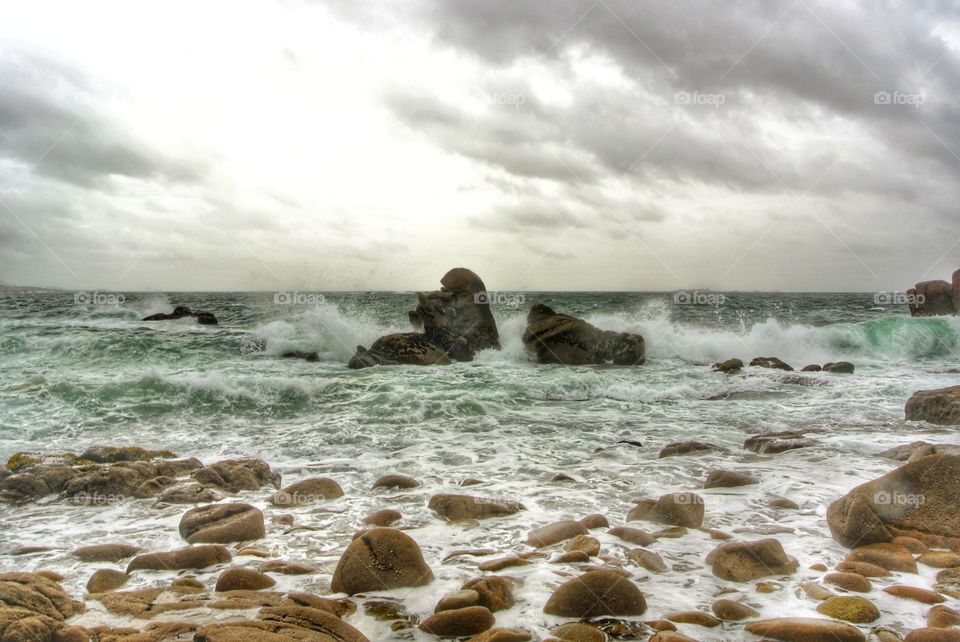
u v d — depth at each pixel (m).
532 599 4.49
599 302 51.25
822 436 10.56
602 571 4.50
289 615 3.94
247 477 7.86
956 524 5.54
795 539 5.82
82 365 17.45
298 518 6.60
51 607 4.13
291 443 10.33
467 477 8.28
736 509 6.73
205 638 3.59
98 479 7.59
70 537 6.11
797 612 4.30
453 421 12.11
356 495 7.46
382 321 25.38
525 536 5.96
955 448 8.56
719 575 4.95
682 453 9.44
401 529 6.18
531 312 23.83
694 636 3.96
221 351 20.45
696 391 15.80
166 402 13.07
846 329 23.91
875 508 5.73
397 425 11.75
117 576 4.92
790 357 23.08
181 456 9.48
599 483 7.87
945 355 23.33
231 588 4.67
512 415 12.81
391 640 3.97
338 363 20.38
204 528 6.04
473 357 22.67
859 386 16.30
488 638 3.85
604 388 15.69
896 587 4.61
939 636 3.78
